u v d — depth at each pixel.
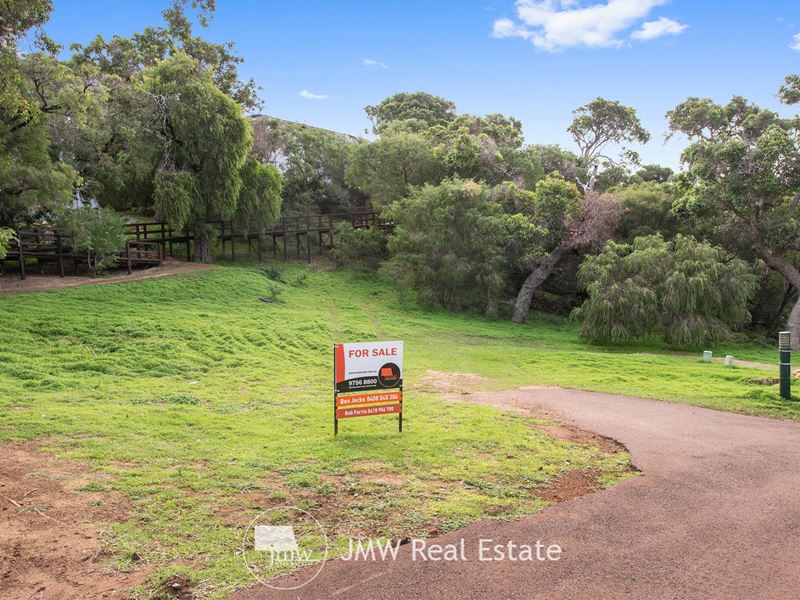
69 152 22.98
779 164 24.08
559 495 5.76
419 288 28.22
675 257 22.55
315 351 16.22
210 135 26.45
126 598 3.63
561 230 28.12
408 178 35.75
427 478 6.09
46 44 14.62
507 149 33.75
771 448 7.65
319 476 6.02
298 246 35.09
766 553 4.49
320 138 43.41
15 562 4.02
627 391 12.70
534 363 17.38
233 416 8.70
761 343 26.56
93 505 5.03
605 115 48.31
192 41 37.75
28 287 18.80
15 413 8.10
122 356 12.79
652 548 4.54
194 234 29.34
